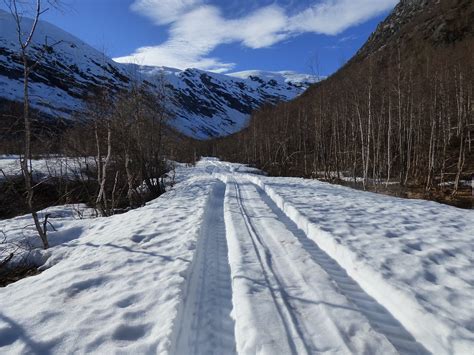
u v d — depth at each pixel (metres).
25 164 7.75
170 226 8.03
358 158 27.47
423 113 25.91
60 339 3.28
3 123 8.00
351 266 5.03
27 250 7.55
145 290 4.36
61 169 16.34
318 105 32.50
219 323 3.77
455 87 27.28
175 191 15.99
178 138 30.95
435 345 3.11
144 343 3.17
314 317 3.57
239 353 3.17
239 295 4.15
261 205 10.87
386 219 7.95
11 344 3.23
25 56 7.56
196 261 5.75
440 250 5.42
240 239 6.58
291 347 3.07
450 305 3.60
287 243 6.27
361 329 3.33
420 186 20.38
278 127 44.44
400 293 3.83
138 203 15.39
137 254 5.93
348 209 9.36
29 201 7.79
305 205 9.93
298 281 4.50
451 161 24.42
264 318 3.57
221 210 10.87
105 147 15.34
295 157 36.44
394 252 5.32
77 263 5.71
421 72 31.16
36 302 4.12
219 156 81.94
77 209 13.45
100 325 3.52
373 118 25.42
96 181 17.08
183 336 3.49
